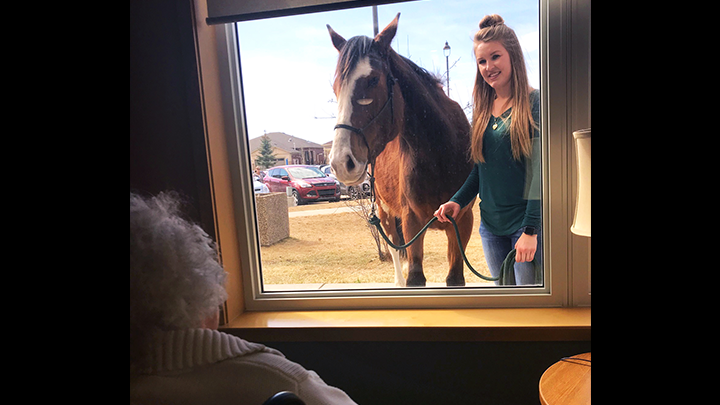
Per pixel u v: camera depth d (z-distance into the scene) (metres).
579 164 0.98
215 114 1.49
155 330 0.56
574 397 0.94
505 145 1.47
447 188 1.56
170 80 1.43
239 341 0.59
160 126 1.45
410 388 1.40
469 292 1.51
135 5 1.40
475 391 1.37
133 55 1.43
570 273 1.42
